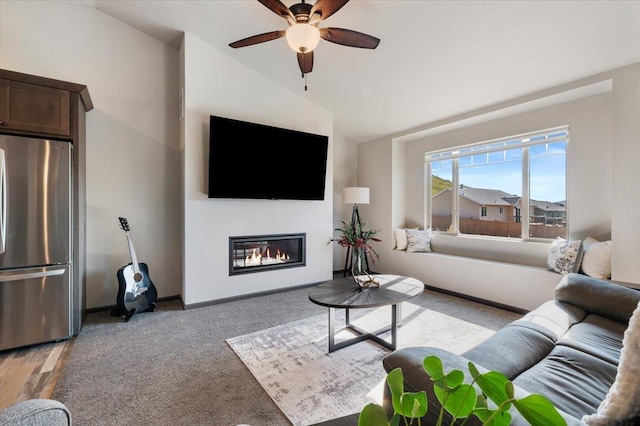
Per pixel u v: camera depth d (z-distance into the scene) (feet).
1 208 7.66
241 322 9.94
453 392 1.92
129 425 5.28
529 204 12.01
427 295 13.09
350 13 8.46
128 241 10.66
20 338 8.01
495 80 10.11
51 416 2.43
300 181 13.56
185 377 6.75
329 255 14.96
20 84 8.07
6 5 9.63
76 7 10.62
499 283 11.42
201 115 11.40
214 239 11.71
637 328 2.88
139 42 11.73
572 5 7.00
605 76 8.86
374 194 17.26
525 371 4.64
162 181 12.23
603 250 9.09
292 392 6.20
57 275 8.49
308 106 14.16
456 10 7.75
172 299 12.40
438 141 15.08
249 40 7.79
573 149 10.50
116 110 11.34
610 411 2.80
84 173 10.29
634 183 8.35
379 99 12.89
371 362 7.39
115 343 8.43
